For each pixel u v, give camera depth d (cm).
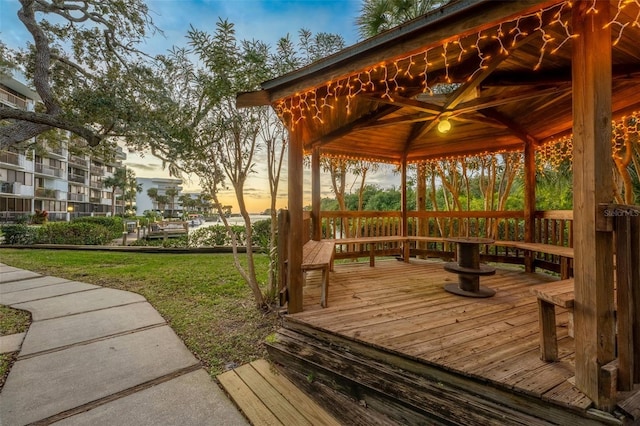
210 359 255
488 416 146
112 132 606
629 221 128
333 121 356
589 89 132
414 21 169
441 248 579
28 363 246
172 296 434
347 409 188
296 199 256
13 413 184
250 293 440
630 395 132
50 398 199
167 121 474
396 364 181
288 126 258
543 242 416
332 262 429
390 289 332
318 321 232
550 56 229
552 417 134
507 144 469
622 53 208
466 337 200
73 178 2909
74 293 455
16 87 1716
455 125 415
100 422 176
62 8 609
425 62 221
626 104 302
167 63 385
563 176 677
